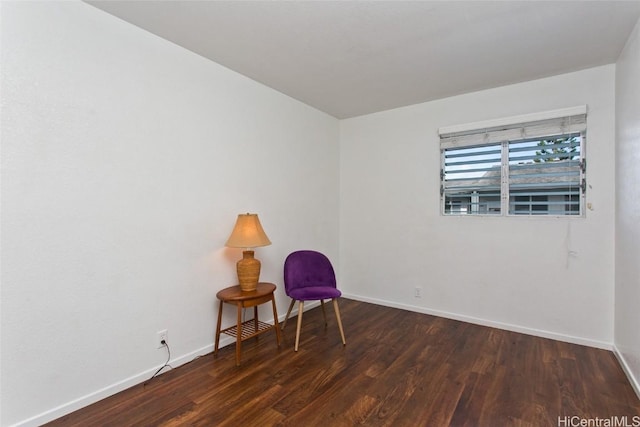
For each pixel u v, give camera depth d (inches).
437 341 108.2
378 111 150.3
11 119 62.2
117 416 69.2
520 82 114.7
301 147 138.9
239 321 92.4
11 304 62.7
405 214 143.6
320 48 91.7
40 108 65.7
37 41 65.2
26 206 64.4
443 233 133.2
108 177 76.5
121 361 79.1
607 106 100.8
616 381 82.5
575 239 106.7
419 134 139.0
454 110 129.6
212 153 101.0
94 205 74.2
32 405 65.2
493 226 121.6
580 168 106.4
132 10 74.5
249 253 102.0
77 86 71.1
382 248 150.6
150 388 80.0
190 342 94.9
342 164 163.5
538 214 114.1
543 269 112.2
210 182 100.5
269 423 67.1
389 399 75.4
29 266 64.9
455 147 129.7
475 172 126.7
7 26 61.7
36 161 65.4
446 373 87.0
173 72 89.9
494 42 87.4
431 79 112.6
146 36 83.5
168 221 89.3
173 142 90.2
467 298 127.6
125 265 79.9
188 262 94.3
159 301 87.3
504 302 119.5
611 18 75.7
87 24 72.4
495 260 121.3
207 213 99.7
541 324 112.5
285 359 95.5
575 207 108.0
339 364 92.3
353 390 79.0
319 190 150.5
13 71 62.4
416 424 66.7
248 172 113.7
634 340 79.6
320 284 118.7
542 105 111.2
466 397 76.0
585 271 105.1
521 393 77.5
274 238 125.7
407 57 96.6
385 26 80.1
